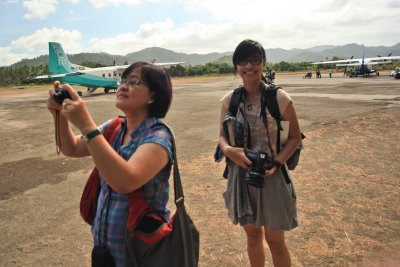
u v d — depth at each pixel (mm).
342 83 27250
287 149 2352
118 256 1617
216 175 5758
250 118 2400
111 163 1382
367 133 8141
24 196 5312
